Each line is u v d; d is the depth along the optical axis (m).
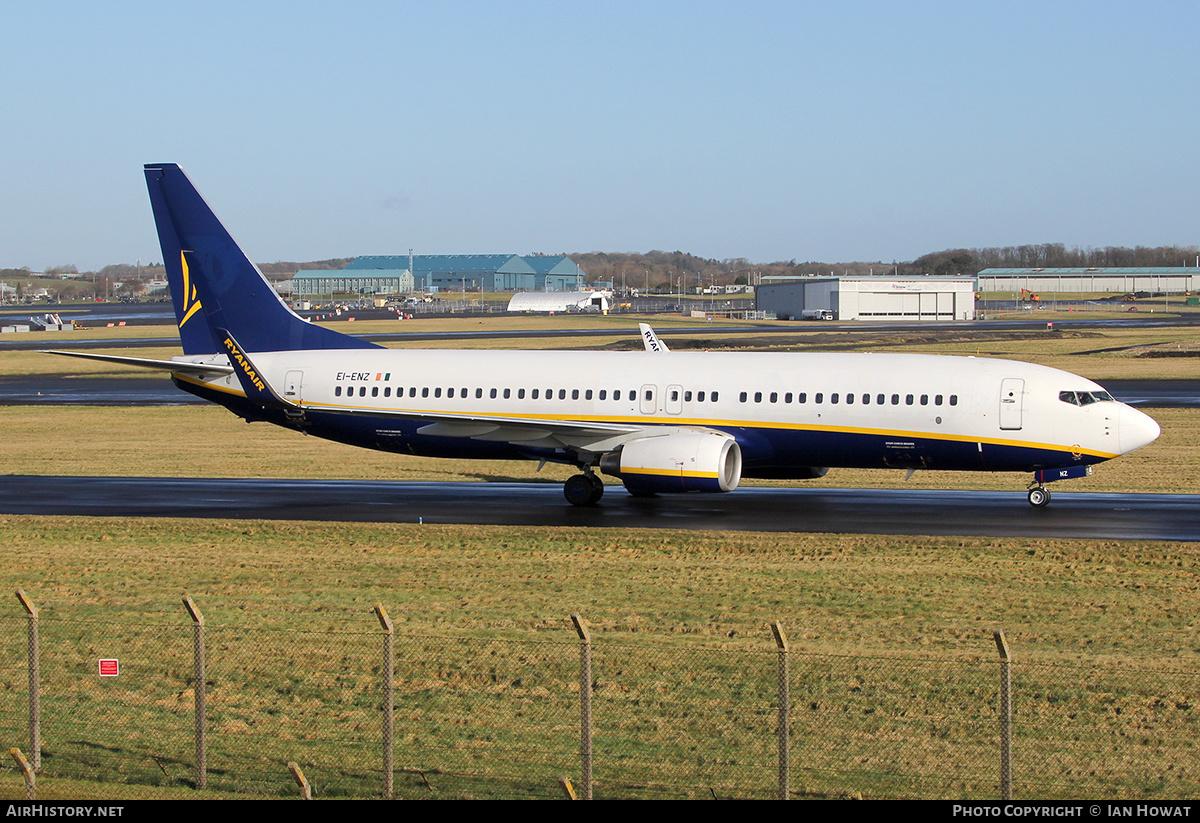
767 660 89.38
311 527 144.00
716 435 154.88
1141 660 88.69
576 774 69.94
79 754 73.94
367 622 100.62
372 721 79.19
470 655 91.44
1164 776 68.94
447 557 127.62
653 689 84.00
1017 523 144.38
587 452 163.75
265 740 76.25
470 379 172.62
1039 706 80.00
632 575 117.56
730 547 130.12
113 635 97.88
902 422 155.88
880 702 81.12
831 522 146.00
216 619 102.25
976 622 99.31
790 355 168.75
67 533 141.62
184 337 187.00
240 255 184.38
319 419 178.62
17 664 91.50
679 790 67.19
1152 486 174.25
